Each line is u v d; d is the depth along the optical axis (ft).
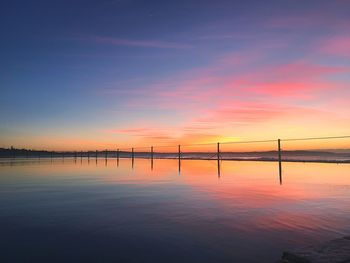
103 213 19.57
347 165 61.21
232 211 19.76
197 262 11.73
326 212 19.19
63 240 14.37
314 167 55.42
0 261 11.98
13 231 15.80
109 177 41.88
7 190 29.84
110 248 13.28
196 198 24.53
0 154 176.24
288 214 18.78
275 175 41.22
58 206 21.90
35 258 12.27
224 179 37.35
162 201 23.47
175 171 50.67
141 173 47.73
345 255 10.44
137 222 17.34
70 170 55.98
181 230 15.74
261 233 15.11
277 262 11.22
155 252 12.76
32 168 62.23
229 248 13.11
